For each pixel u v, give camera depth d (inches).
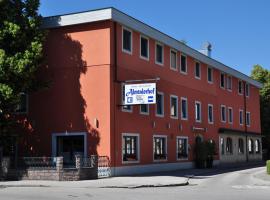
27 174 1090.7
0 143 1210.6
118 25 1264.8
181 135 1609.3
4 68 1097.4
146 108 1396.4
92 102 1229.7
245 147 2359.7
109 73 1218.6
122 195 758.5
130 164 1288.1
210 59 1895.9
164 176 1223.5
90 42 1243.2
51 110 1274.6
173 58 1588.3
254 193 799.7
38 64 1162.6
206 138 1835.6
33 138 1290.6
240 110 2311.8
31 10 1170.0
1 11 1146.7
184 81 1658.5
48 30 1216.2
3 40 1131.9
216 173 1443.2
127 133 1283.2
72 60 1259.8
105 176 1190.9
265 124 2770.7
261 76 2851.9
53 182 1026.1
